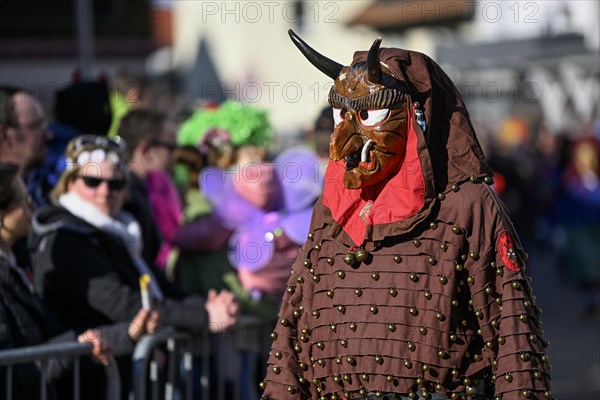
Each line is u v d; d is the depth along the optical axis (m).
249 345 9.91
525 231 36.00
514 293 5.77
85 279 8.51
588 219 25.27
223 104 11.41
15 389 7.68
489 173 6.01
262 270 9.90
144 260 9.66
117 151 8.92
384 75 5.88
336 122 6.11
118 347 8.36
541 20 40.19
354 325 5.97
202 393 9.34
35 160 9.15
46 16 25.58
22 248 8.49
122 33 27.11
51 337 8.25
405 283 5.86
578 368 18.62
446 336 5.79
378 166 5.86
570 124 44.50
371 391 5.92
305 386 6.34
